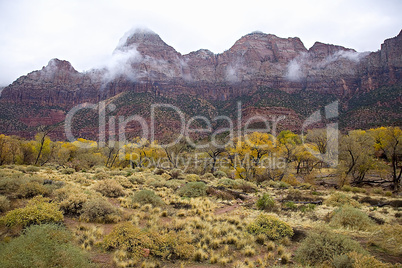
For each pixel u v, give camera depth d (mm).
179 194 17031
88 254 6629
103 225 9219
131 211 11477
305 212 13016
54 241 6238
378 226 9141
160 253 7055
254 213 12711
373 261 5695
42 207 8539
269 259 7066
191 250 7227
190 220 10312
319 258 6445
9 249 5562
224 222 10391
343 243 6645
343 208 10750
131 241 7199
